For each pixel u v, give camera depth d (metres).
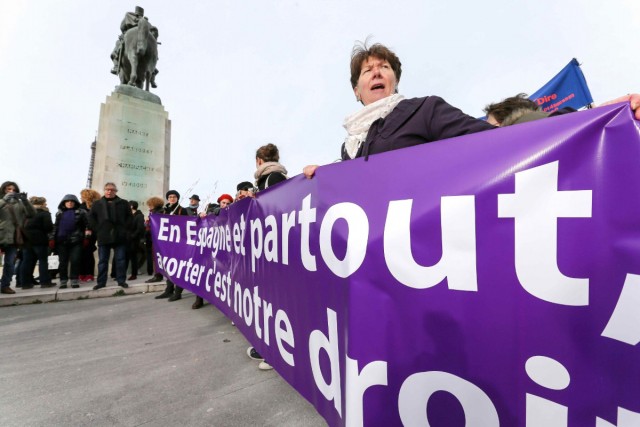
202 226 3.26
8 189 5.03
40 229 5.00
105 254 4.93
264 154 2.68
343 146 1.71
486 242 0.75
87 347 2.62
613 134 0.62
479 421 0.74
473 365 0.75
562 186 0.66
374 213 0.99
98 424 1.52
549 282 0.66
